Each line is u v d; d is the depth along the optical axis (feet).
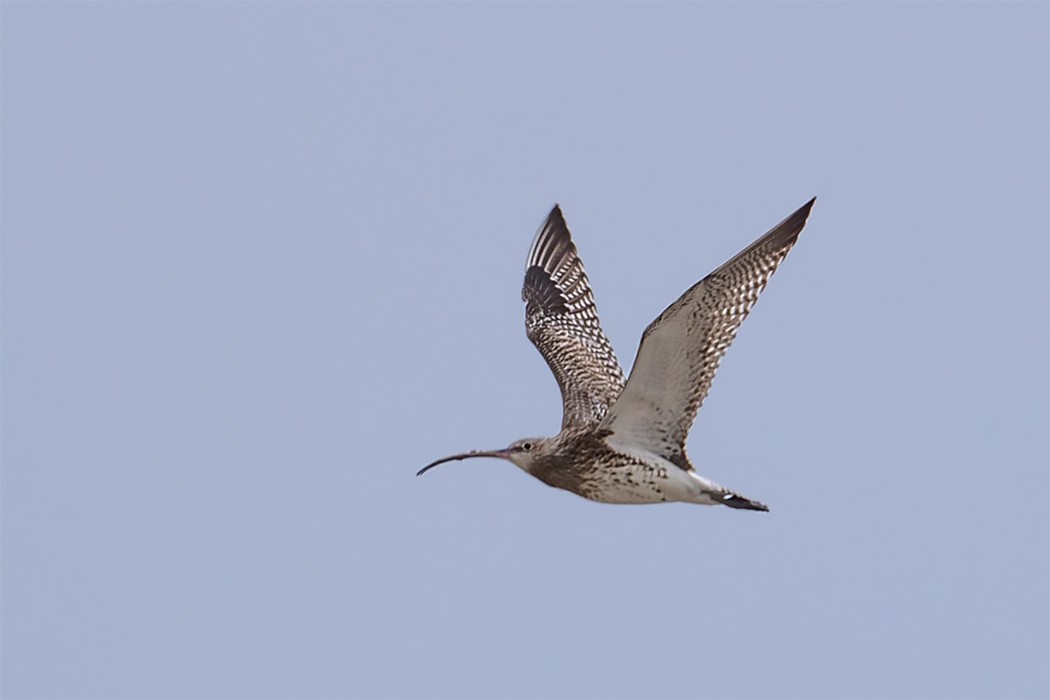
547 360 63.67
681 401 54.03
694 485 55.06
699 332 52.24
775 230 52.37
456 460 58.59
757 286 52.37
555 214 69.92
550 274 68.44
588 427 56.49
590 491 56.49
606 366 63.16
